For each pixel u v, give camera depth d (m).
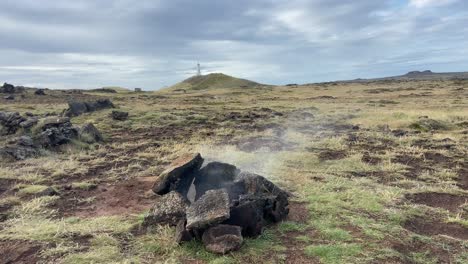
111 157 12.09
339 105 33.66
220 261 4.80
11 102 38.47
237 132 17.42
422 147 13.09
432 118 19.75
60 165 10.70
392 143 14.08
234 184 6.51
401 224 6.18
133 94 64.50
